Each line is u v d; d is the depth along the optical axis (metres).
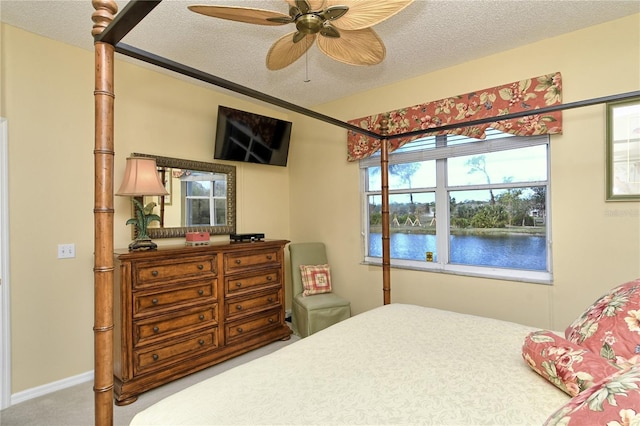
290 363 1.39
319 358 1.44
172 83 3.25
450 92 3.04
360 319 1.97
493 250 2.96
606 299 1.32
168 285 2.55
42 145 2.47
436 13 2.21
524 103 2.64
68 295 2.58
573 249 2.50
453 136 3.10
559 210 2.55
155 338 2.47
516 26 2.38
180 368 2.59
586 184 2.44
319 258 3.93
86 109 2.70
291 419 1.00
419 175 3.38
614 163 2.33
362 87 3.52
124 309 2.32
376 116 3.47
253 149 3.76
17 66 2.36
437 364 1.36
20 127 2.37
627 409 0.67
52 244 2.51
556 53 2.53
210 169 3.51
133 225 2.96
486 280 2.88
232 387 1.20
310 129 4.17
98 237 1.24
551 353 1.20
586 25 2.39
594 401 0.74
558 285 2.55
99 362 1.23
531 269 2.76
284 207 4.37
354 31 1.75
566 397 1.09
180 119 3.30
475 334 1.70
